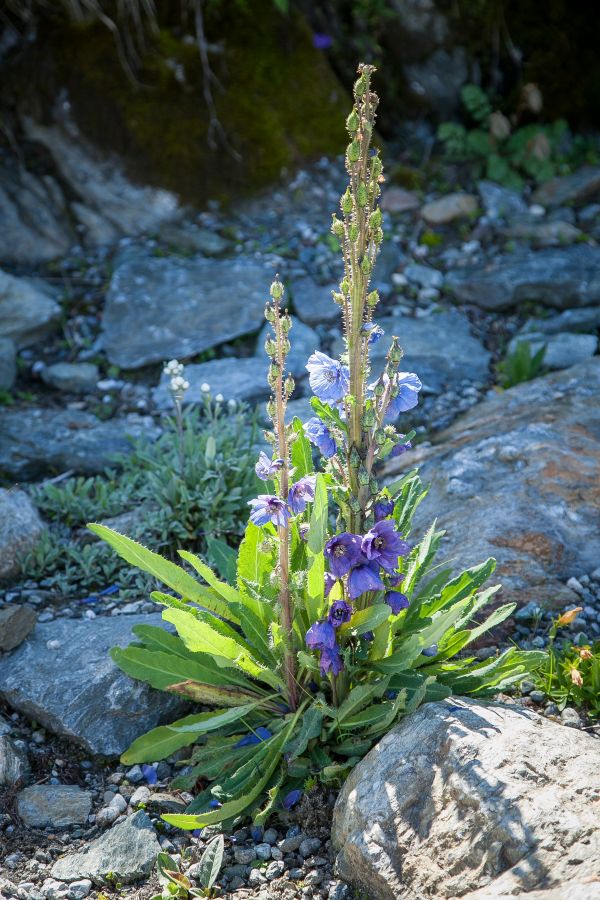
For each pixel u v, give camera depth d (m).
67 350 5.54
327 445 2.63
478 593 3.49
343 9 7.25
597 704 3.06
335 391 2.61
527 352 5.06
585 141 7.21
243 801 2.71
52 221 6.33
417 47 7.22
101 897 2.63
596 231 6.36
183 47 6.61
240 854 2.71
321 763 2.82
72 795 2.98
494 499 3.97
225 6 6.69
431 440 4.71
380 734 2.83
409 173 6.80
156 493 4.14
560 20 7.19
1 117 6.65
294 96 6.70
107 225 6.43
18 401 5.19
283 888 2.60
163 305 5.64
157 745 2.98
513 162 6.93
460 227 6.40
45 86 6.62
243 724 3.03
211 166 6.50
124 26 6.57
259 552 2.92
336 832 2.64
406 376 2.67
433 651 3.13
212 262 6.00
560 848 2.21
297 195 6.49
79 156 6.54
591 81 7.29
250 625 2.93
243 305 5.62
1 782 3.01
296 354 5.30
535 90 6.98
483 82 7.30
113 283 5.83
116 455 4.54
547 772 2.39
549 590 3.56
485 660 3.04
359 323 2.56
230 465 4.17
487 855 2.28
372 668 2.81
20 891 2.65
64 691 3.24
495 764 2.42
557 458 4.16
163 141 6.49
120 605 3.79
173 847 2.78
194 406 4.99
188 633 2.73
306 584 2.71
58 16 6.68
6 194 6.36
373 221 2.48
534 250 6.17
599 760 2.43
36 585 3.90
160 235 6.36
